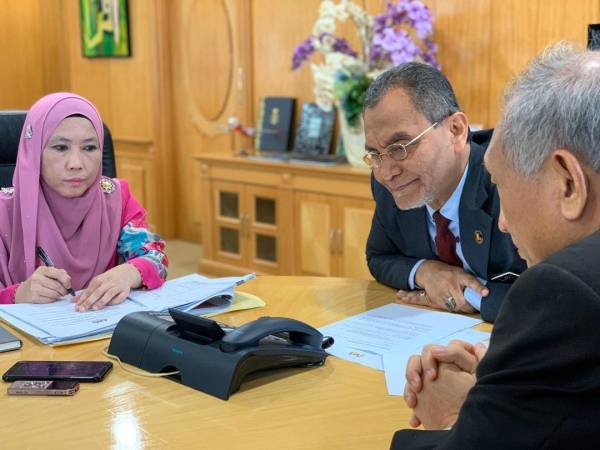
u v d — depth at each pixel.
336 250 3.88
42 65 6.48
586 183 0.76
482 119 3.71
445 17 3.79
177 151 5.74
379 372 1.31
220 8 5.12
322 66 3.85
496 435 0.74
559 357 0.71
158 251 2.01
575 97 0.75
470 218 1.70
